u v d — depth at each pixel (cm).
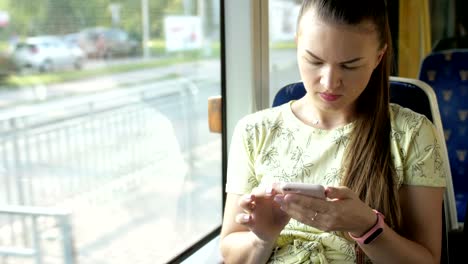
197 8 175
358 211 87
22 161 144
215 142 172
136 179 202
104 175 188
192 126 195
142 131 206
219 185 172
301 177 105
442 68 211
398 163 101
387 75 104
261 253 99
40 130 148
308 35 94
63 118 156
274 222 94
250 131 113
